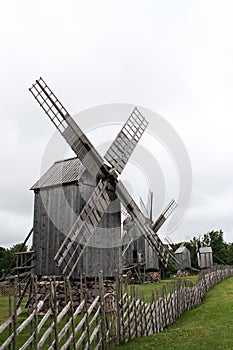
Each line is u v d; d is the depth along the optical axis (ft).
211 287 86.84
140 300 39.52
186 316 51.55
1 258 196.24
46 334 23.52
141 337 37.01
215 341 34.22
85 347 28.02
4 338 36.47
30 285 51.39
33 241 57.62
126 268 109.40
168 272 170.40
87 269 52.60
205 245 245.04
